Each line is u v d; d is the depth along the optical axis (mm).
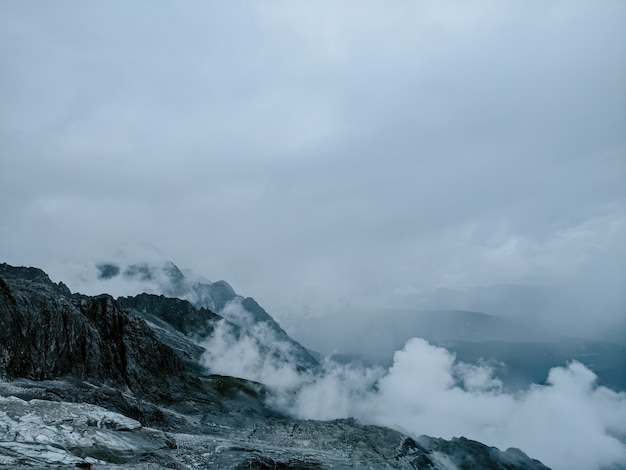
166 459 43219
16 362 76812
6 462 29172
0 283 87062
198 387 138250
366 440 112812
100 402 77625
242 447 66125
